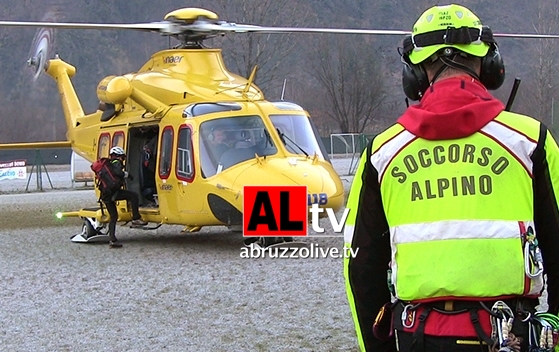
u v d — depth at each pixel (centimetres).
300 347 647
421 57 293
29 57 1872
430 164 278
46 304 855
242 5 2791
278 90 4188
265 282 936
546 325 264
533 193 276
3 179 3331
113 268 1081
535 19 4106
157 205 1327
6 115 3962
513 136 275
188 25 1327
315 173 1136
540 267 267
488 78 300
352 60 4053
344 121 4056
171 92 1294
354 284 297
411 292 272
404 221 278
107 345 675
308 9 4122
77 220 1844
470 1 4631
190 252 1220
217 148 1188
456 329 264
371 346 299
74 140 1659
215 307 810
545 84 3531
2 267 1118
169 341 682
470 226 268
